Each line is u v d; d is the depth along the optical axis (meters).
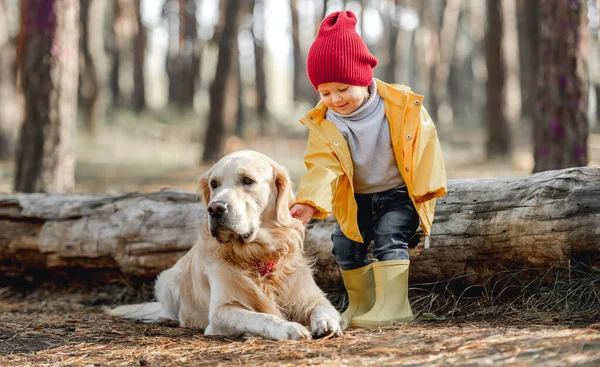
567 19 6.98
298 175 15.06
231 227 3.72
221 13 23.53
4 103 16.52
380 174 3.95
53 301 5.80
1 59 16.39
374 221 4.07
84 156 17.47
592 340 2.84
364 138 3.88
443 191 3.80
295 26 27.22
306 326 4.02
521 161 17.80
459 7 34.75
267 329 3.66
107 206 5.94
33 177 8.16
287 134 26.28
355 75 3.74
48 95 8.20
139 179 14.81
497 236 4.35
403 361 2.84
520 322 3.69
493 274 4.43
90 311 5.31
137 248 5.67
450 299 4.53
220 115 16.67
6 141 16.53
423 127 3.83
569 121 7.04
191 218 5.56
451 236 4.50
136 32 28.23
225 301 3.96
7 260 6.21
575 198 4.08
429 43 32.19
